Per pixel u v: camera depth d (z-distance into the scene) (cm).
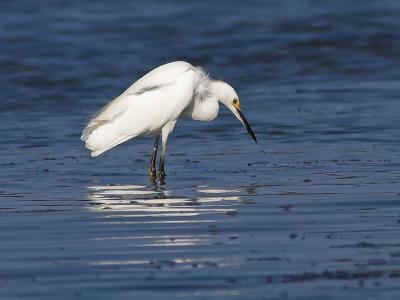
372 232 1131
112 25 3294
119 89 2464
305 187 1410
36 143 1834
